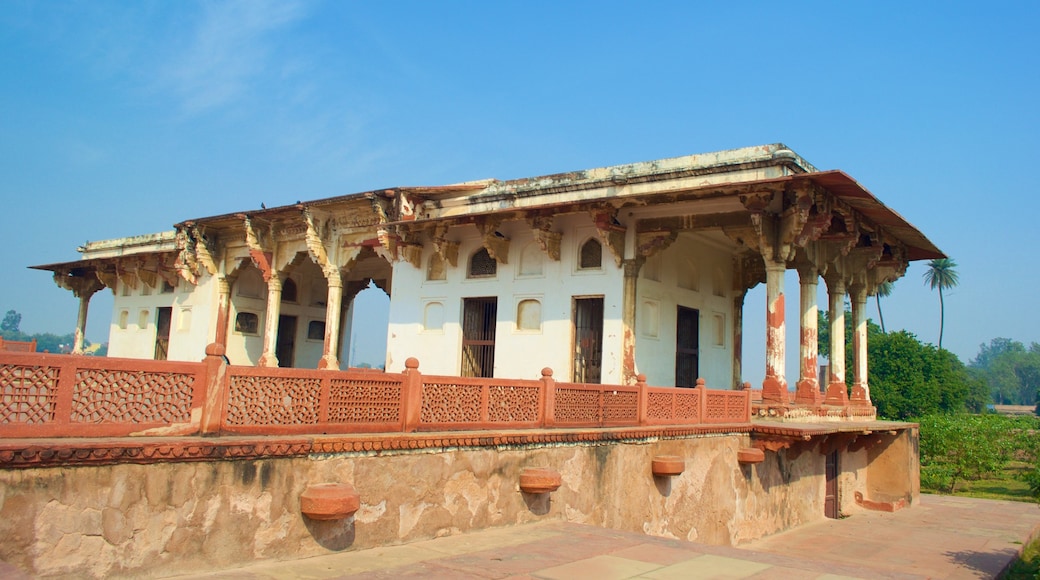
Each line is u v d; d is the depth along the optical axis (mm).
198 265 22500
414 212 17516
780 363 13289
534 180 17031
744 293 18797
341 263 18641
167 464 5273
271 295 20203
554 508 8664
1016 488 23938
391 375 7066
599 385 9734
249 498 5766
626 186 15734
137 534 5082
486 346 16625
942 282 67562
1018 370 150750
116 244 27531
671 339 16312
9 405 4711
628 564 6617
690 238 17000
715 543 11781
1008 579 11680
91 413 5082
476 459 7738
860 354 18719
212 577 5391
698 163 15094
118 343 26609
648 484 10297
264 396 6078
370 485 6684
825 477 16500
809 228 13023
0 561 4395
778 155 13953
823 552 12750
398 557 6457
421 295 17516
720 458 12055
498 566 6301
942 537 14461
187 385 5621
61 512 4707
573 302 15430
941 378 40281
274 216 19516
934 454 25109
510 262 16344
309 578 5578
